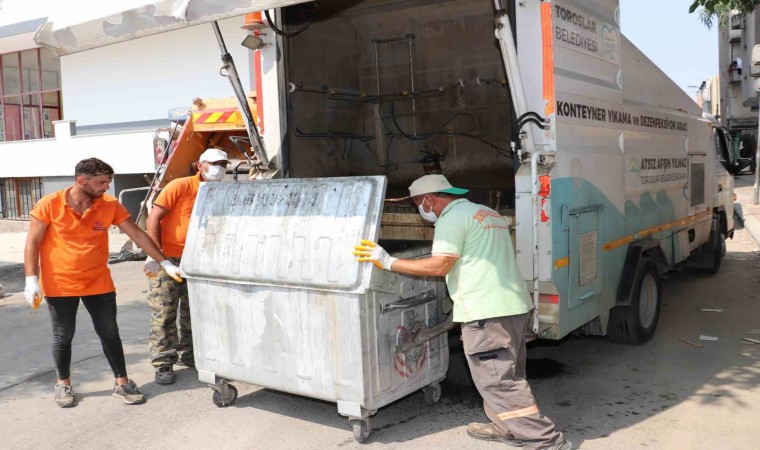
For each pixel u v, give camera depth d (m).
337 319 3.89
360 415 3.90
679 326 6.59
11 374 5.57
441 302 4.42
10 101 20.09
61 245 4.57
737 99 27.52
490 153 6.54
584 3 4.86
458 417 4.45
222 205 4.50
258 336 4.27
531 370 5.39
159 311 5.12
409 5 6.21
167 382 5.21
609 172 5.23
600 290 5.10
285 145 5.62
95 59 16.62
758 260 10.31
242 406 4.75
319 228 3.97
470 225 3.81
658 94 6.60
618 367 5.41
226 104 9.45
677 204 7.10
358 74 6.82
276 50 5.60
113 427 4.43
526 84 4.39
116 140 15.23
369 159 6.92
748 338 6.09
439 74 6.61
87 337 6.59
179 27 4.12
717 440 4.01
